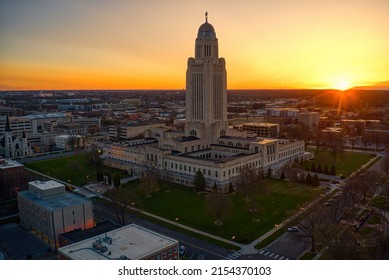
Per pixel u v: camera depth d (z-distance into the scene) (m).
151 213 169.75
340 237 112.69
